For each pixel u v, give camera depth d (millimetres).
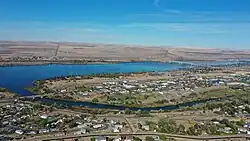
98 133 176250
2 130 178500
